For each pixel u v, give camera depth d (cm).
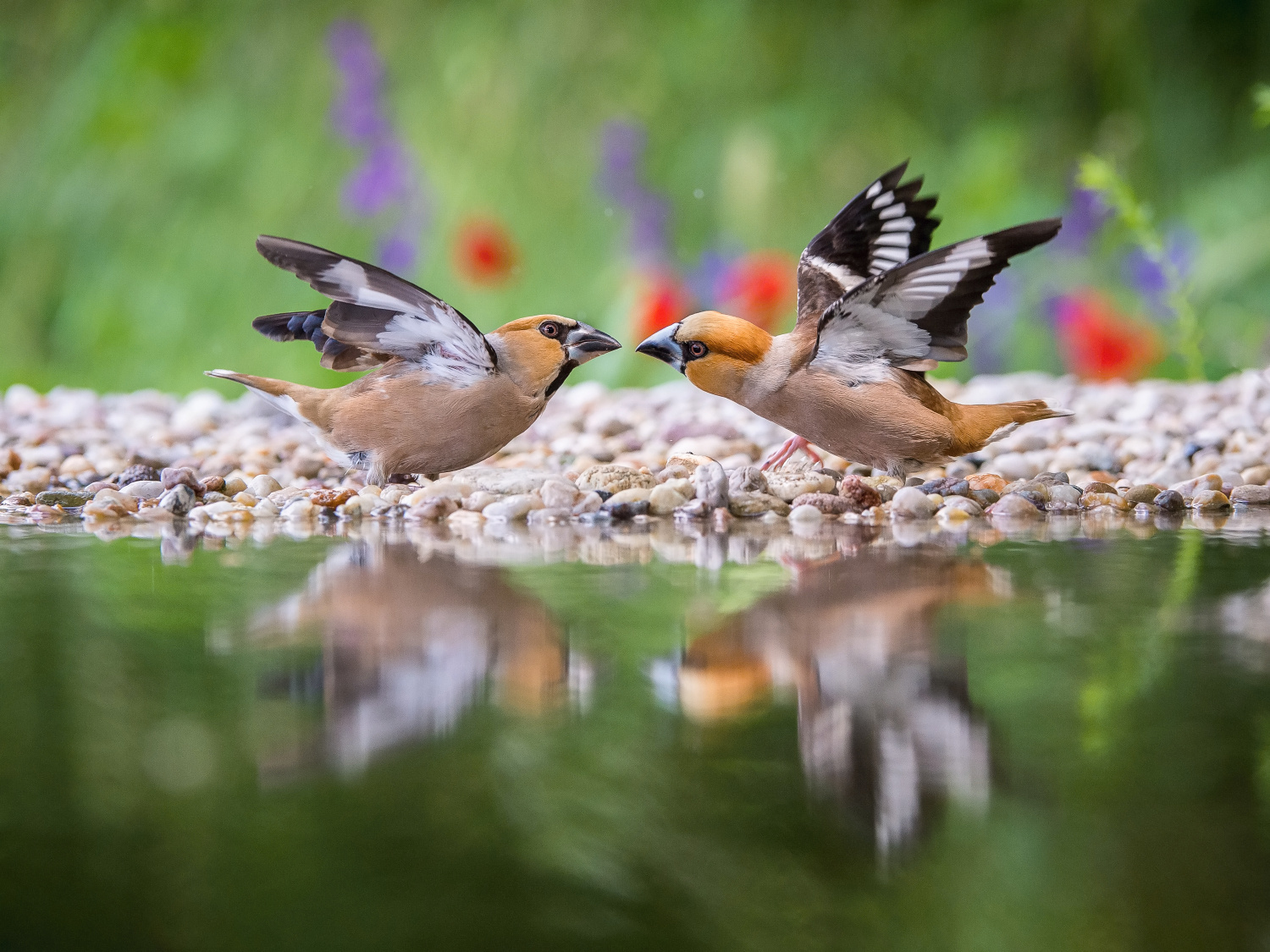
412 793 342
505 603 566
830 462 1080
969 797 340
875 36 2245
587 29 2152
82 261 2080
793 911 278
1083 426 1207
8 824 321
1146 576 628
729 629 517
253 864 300
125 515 875
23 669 455
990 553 706
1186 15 2208
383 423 945
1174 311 1623
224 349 1970
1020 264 1891
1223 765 362
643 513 875
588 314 1927
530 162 2077
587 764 363
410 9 2148
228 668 457
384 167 1861
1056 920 278
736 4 2202
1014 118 2231
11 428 1263
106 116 2098
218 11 2150
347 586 606
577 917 275
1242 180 2058
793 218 2105
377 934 270
